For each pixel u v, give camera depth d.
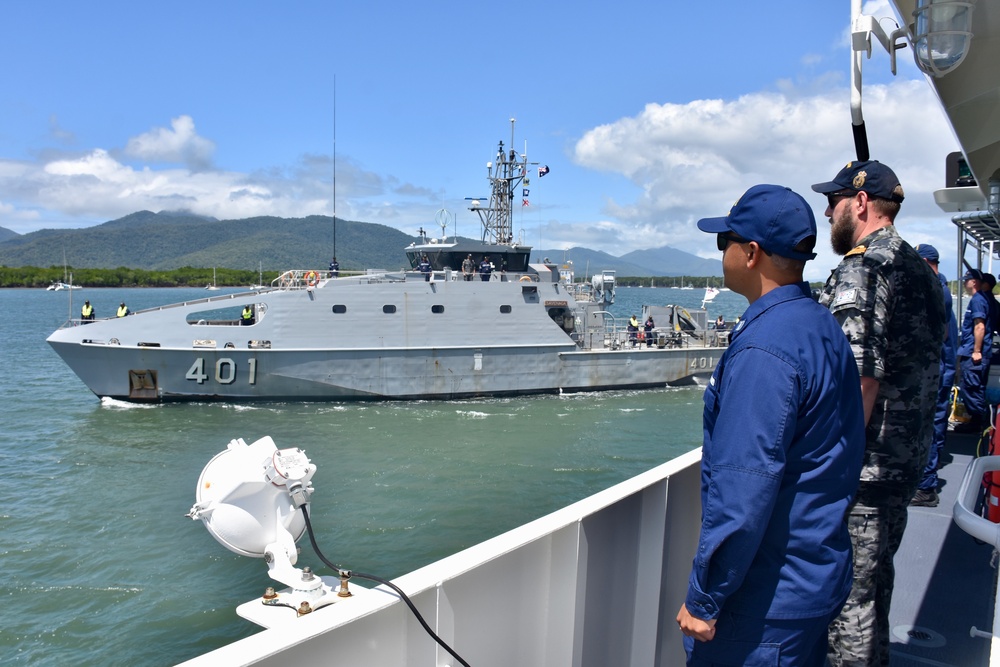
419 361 29.27
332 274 31.05
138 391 28.05
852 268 3.32
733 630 2.50
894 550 3.45
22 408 27.84
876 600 3.46
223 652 1.95
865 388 3.17
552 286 31.08
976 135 3.88
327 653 2.12
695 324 37.38
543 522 2.90
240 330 28.05
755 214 2.60
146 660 10.40
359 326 28.59
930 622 4.29
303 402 28.56
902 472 3.31
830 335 2.52
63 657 10.46
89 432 24.02
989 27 2.87
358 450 21.91
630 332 35.34
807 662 2.71
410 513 16.31
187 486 18.25
